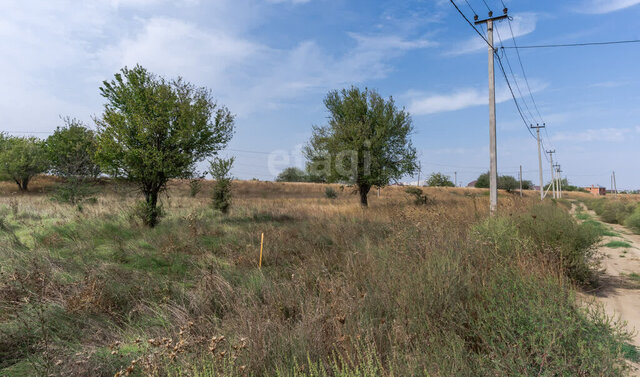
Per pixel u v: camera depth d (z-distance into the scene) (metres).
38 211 13.83
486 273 4.22
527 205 13.36
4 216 11.80
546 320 2.71
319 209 17.88
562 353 2.43
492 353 2.52
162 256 7.36
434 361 2.53
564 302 3.10
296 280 5.12
